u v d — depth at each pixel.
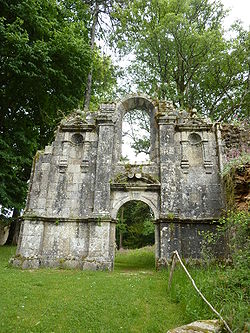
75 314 7.07
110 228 13.91
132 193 14.59
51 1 20.09
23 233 13.88
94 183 14.80
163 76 23.94
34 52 17.55
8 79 18.92
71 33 20.05
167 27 20.83
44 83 19.27
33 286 9.20
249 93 23.31
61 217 14.26
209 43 21.06
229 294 7.05
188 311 6.90
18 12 17.95
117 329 6.43
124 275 11.75
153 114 16.50
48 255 13.72
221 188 14.30
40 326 6.38
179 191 14.56
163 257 13.16
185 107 23.53
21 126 20.09
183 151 15.30
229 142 15.35
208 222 13.80
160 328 6.51
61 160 15.38
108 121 15.75
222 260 12.88
